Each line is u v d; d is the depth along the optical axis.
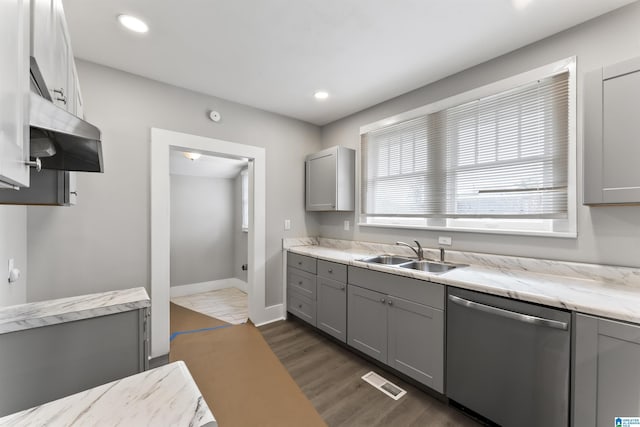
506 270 1.98
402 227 2.71
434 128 2.47
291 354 2.47
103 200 2.16
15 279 1.53
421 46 1.96
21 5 0.60
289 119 3.37
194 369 2.23
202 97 2.69
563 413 1.31
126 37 1.85
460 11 1.62
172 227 4.11
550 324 1.33
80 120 0.81
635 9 1.54
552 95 1.83
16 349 1.14
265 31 1.80
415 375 1.92
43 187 1.42
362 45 1.95
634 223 1.55
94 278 2.11
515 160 1.99
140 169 2.32
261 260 3.15
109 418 0.58
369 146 3.08
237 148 2.92
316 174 3.32
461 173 2.28
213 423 0.58
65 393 1.23
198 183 4.34
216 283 4.52
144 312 1.41
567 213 1.77
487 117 2.13
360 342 2.34
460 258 2.26
